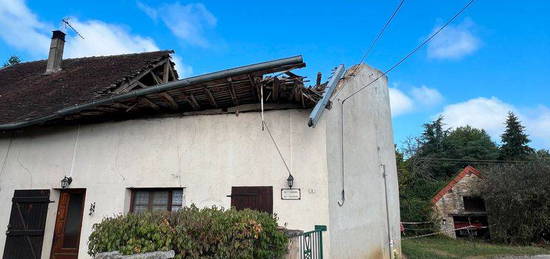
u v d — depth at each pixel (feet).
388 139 36.11
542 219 52.47
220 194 23.06
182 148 24.32
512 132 133.69
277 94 22.57
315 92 21.39
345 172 25.29
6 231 24.36
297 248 16.52
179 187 23.81
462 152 131.03
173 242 10.64
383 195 32.32
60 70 39.58
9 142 27.07
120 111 24.54
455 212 64.28
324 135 22.63
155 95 21.57
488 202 59.16
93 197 24.36
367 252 26.86
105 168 24.80
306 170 22.30
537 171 54.08
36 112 26.53
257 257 12.59
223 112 24.56
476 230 64.08
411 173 90.02
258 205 22.26
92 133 25.76
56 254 24.32
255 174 22.97
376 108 34.04
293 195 22.04
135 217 10.81
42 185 25.36
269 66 18.58
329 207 21.63
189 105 24.43
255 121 23.91
